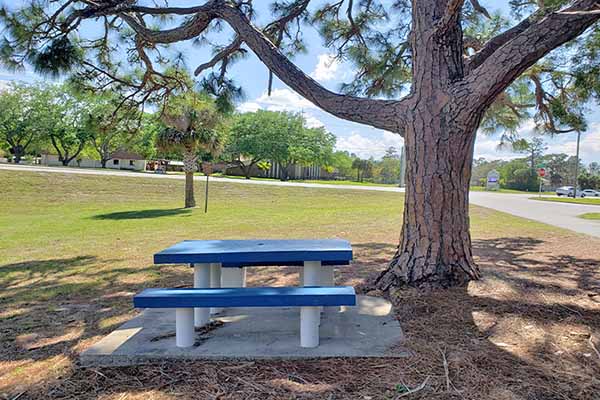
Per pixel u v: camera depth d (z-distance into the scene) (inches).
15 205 707.4
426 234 155.5
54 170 968.9
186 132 667.4
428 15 155.9
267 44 182.7
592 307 142.8
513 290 153.4
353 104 170.2
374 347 109.0
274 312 138.9
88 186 868.0
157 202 801.6
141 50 241.3
